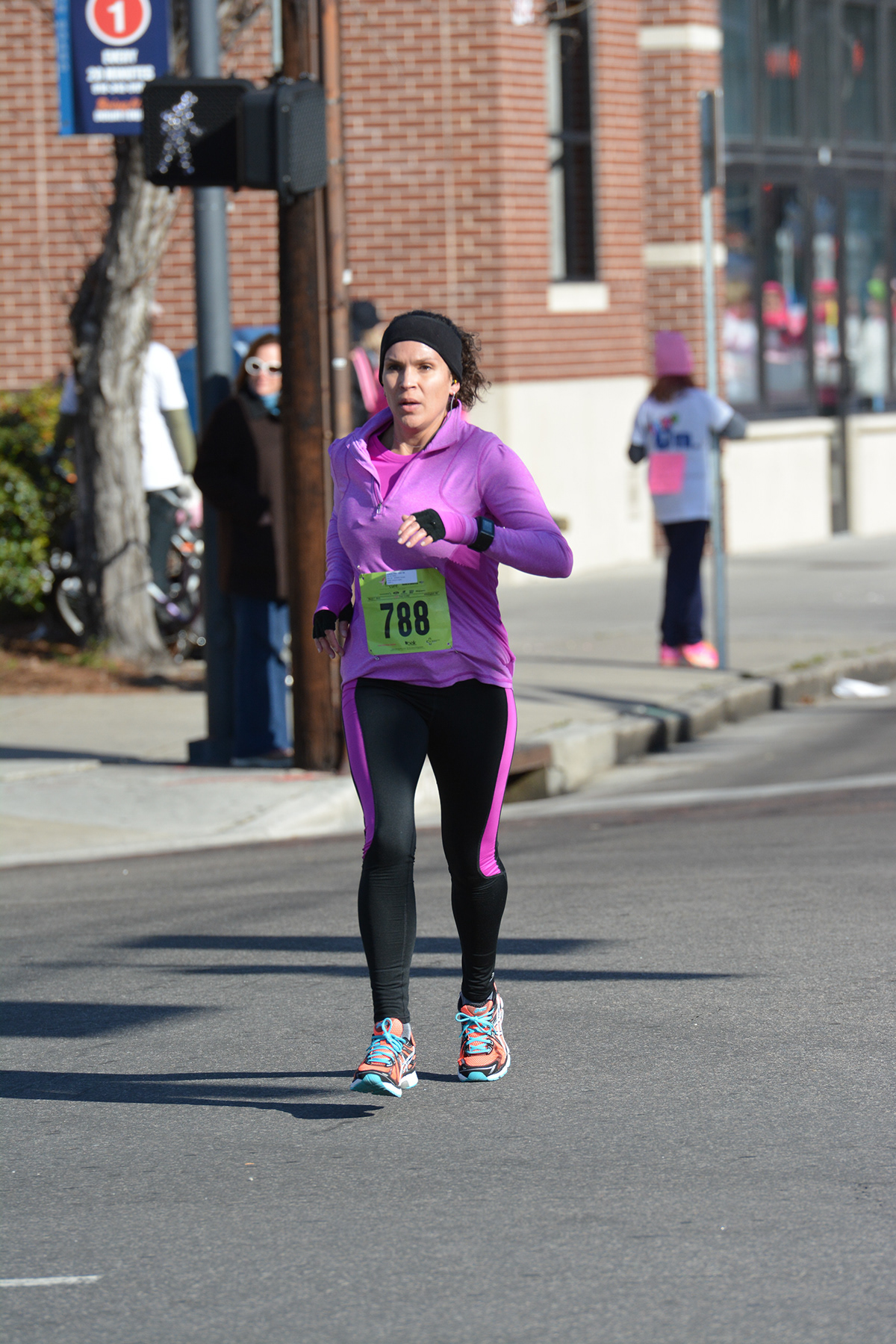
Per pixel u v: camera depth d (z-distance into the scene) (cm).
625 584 5334
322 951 2045
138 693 3781
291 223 2884
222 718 3145
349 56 5128
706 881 2314
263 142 2791
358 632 1522
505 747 1524
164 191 3888
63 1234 1289
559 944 2030
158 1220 1308
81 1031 1783
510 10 5131
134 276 3912
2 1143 1484
